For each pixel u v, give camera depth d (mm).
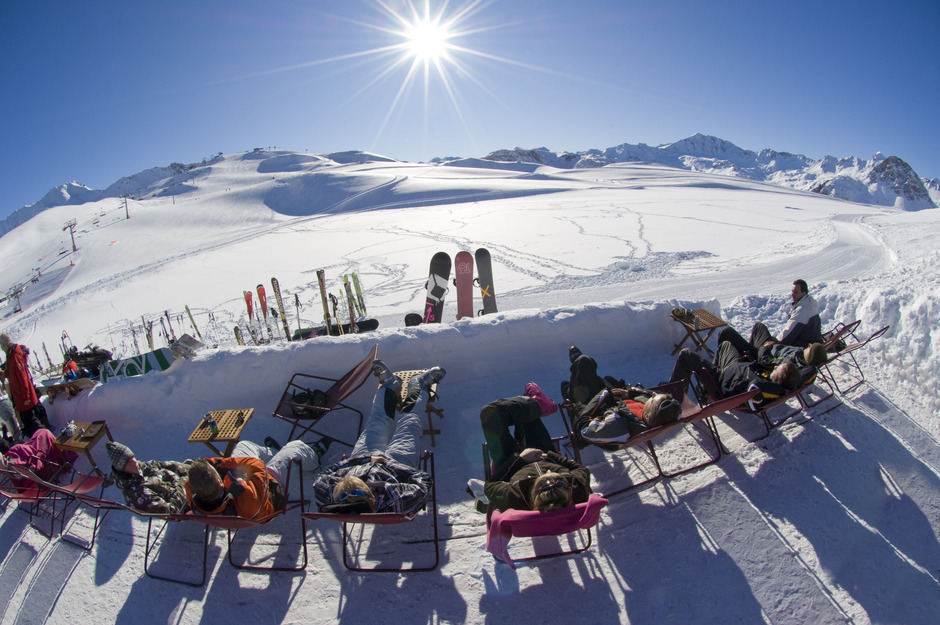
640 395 3566
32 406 4414
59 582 3084
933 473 3338
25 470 3299
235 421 3697
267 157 165250
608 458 3682
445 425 4168
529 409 3432
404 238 27594
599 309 4996
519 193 56156
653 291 11922
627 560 2926
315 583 2938
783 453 3514
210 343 13008
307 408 3980
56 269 59188
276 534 3277
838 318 5645
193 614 2820
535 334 4809
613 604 2699
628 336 5062
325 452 3945
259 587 2938
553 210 34125
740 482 3330
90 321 19688
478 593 2807
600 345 5012
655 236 20703
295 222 49938
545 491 2619
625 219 26766
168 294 21641
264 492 2998
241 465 3098
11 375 4316
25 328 21031
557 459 3086
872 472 3346
